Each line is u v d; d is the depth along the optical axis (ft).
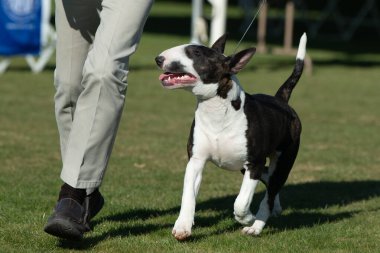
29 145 47.42
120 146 48.83
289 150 29.76
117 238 27.89
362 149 51.16
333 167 45.03
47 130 52.80
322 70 99.66
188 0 228.43
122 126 56.13
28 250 26.00
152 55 103.35
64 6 27.12
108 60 25.14
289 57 110.42
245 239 28.40
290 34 109.29
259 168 27.17
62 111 28.19
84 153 25.53
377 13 176.45
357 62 110.93
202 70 25.72
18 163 42.27
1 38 77.51
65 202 25.76
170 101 69.56
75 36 27.40
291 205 35.55
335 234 29.78
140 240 27.66
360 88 84.53
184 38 128.77
